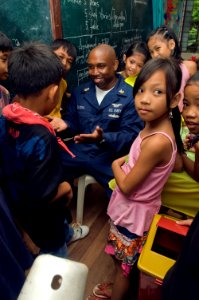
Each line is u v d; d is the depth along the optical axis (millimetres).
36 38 1990
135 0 3699
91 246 1830
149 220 1143
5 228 877
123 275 1241
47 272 469
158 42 2188
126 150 1801
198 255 477
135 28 3920
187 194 1116
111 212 1216
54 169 916
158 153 969
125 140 1735
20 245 948
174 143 999
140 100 971
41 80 894
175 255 1042
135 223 1134
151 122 1020
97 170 1844
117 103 1812
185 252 537
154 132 993
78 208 1948
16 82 913
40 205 932
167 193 1153
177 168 1099
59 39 1938
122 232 1189
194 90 966
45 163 879
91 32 2730
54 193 920
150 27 4496
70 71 2482
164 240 1058
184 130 1335
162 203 1190
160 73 936
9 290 807
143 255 987
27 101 944
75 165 1863
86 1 2523
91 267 1667
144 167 1000
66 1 2230
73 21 2385
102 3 2832
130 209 1128
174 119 1065
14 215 1050
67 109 1991
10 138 917
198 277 493
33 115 899
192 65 2027
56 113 1880
